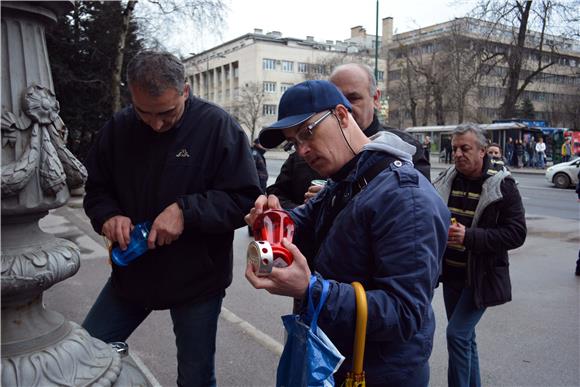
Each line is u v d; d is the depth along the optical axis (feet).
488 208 8.82
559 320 14.60
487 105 122.11
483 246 8.45
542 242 26.18
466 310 8.87
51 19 4.17
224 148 6.72
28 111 3.89
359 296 4.28
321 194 6.07
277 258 4.20
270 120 211.41
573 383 10.86
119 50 48.67
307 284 4.23
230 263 7.34
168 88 5.75
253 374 11.07
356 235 4.72
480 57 86.22
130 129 6.78
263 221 4.73
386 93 150.20
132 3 47.98
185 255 6.68
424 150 7.68
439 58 110.32
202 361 7.10
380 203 4.60
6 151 3.88
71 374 4.10
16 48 3.92
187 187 6.61
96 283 17.42
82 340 4.44
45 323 4.31
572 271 20.25
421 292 4.38
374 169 4.90
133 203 6.73
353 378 4.52
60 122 4.30
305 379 4.42
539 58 81.51
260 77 212.23
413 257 4.40
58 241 4.43
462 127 9.23
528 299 16.55
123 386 4.46
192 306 6.89
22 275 3.92
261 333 13.38
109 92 54.39
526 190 53.01
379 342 4.88
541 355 12.23
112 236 6.44
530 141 86.99
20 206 3.93
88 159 7.09
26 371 3.90
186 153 6.59
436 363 11.79
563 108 148.25
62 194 4.25
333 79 8.13
